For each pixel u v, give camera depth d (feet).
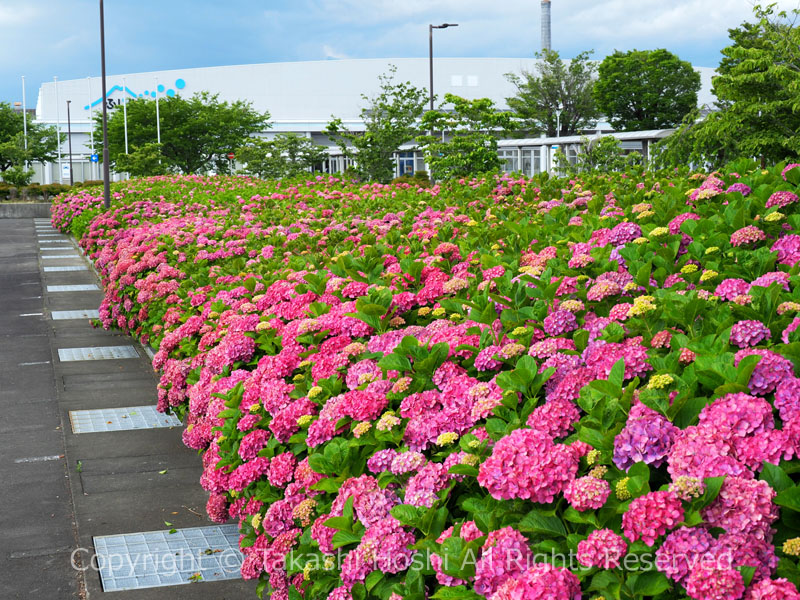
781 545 6.98
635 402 8.52
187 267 28.68
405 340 11.32
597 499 7.34
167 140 170.91
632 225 16.35
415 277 16.85
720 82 60.80
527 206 28.94
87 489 19.16
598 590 7.13
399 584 8.64
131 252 34.58
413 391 11.00
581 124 181.68
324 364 12.59
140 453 21.65
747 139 57.72
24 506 18.30
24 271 59.82
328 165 140.97
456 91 250.57
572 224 20.61
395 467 9.40
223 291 21.34
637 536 6.96
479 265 16.89
